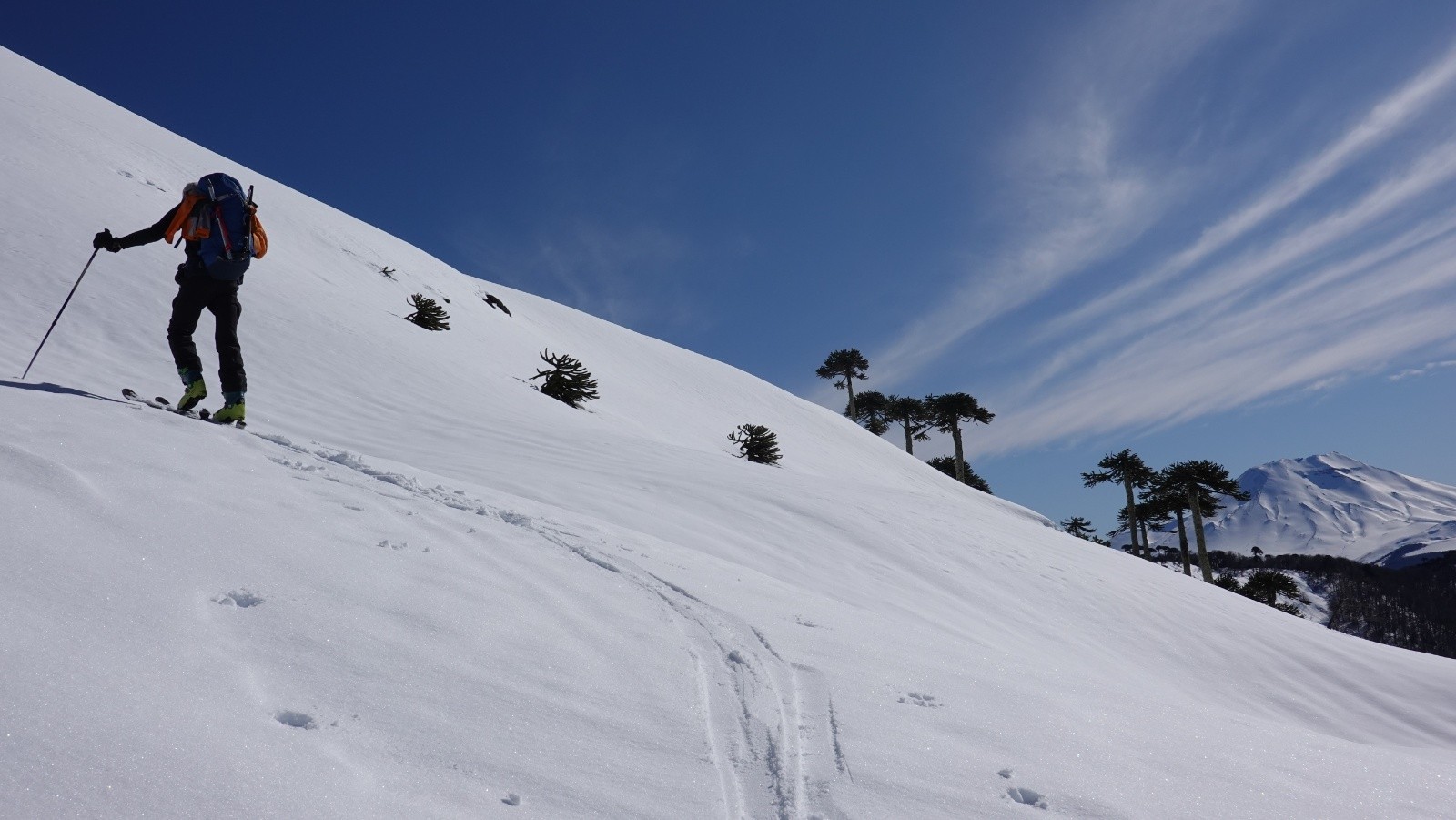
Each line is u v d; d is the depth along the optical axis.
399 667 2.27
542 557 3.73
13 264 10.23
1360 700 8.90
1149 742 2.86
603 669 2.68
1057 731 2.82
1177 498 38.69
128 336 9.34
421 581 2.94
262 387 9.67
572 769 2.01
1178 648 9.59
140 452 3.31
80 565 2.22
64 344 8.41
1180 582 12.98
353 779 1.71
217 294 4.81
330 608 2.50
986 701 3.09
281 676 2.06
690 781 2.09
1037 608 9.45
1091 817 2.16
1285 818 2.32
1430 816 2.50
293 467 3.97
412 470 4.99
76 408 3.82
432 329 19.45
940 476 39.00
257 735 1.76
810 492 11.12
